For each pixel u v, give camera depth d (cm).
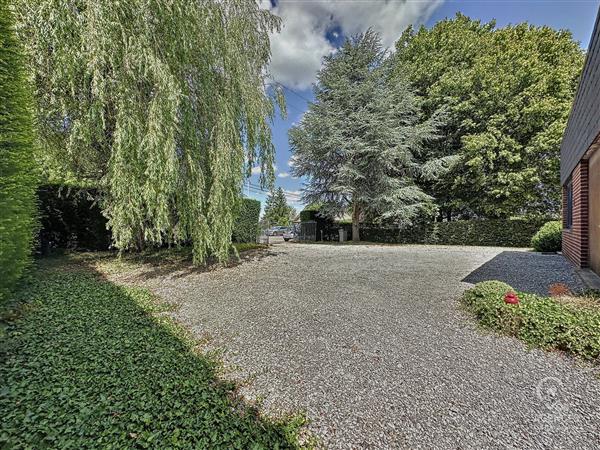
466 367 250
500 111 1212
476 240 1258
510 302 331
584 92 454
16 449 155
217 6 604
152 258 788
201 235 605
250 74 675
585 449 162
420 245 1306
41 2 462
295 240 1784
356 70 1355
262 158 742
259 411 200
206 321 364
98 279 569
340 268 684
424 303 414
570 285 479
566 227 808
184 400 203
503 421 186
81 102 536
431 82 1404
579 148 534
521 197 1195
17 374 226
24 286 454
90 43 471
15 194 372
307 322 354
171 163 530
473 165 1188
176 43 549
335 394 217
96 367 241
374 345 292
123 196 532
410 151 1355
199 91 606
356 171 1278
